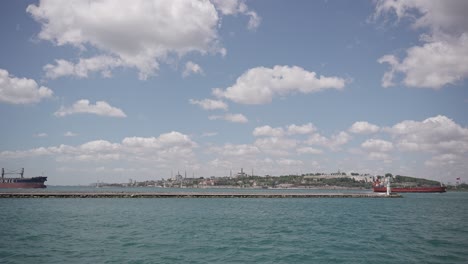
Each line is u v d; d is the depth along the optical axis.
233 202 117.81
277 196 156.50
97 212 73.88
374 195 169.38
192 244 36.38
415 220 63.25
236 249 34.16
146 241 37.72
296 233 45.44
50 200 115.25
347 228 50.94
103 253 31.44
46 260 28.67
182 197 144.62
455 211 86.56
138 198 135.38
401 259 30.39
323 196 163.50
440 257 31.19
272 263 28.84
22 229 46.50
